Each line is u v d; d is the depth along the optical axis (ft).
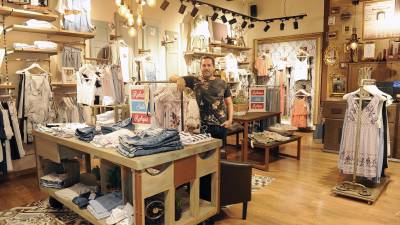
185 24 20.93
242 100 17.04
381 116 10.83
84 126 9.75
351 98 11.21
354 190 10.93
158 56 19.13
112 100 13.50
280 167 14.66
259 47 26.43
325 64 22.25
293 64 24.67
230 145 19.54
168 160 6.69
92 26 15.11
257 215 9.50
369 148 10.86
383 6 19.43
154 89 8.43
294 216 9.45
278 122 17.93
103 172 8.70
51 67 14.96
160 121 8.55
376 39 19.81
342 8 21.17
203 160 7.71
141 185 6.28
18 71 13.38
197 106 9.75
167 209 6.98
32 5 13.28
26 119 13.32
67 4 14.23
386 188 11.90
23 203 10.29
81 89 12.61
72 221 8.94
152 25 18.65
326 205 10.27
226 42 23.41
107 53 16.39
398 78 18.90
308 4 23.26
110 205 7.50
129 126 8.68
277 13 24.95
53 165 10.18
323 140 18.70
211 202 8.31
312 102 23.93
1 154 11.98
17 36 13.61
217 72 22.07
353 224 8.96
